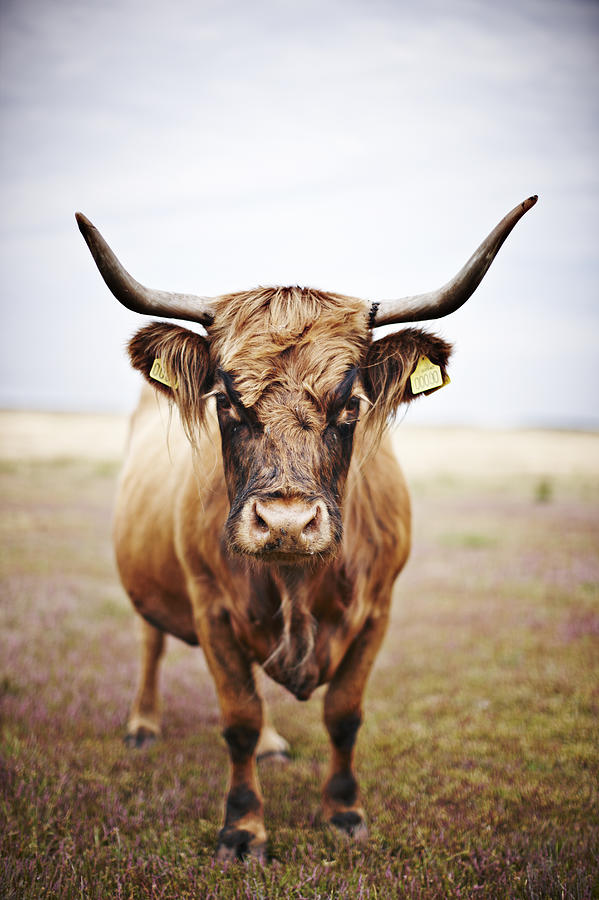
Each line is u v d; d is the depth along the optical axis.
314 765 4.85
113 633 7.89
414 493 23.91
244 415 3.12
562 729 5.26
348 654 3.94
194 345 3.40
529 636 7.69
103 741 5.08
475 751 4.96
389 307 3.43
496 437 63.88
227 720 3.80
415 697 6.17
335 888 3.27
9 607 8.58
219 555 3.68
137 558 4.75
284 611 3.49
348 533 3.60
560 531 15.27
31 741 4.83
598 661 6.75
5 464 27.00
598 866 3.39
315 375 3.13
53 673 6.39
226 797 3.87
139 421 6.01
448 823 3.92
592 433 73.12
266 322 3.23
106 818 3.96
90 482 22.94
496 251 3.05
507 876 3.32
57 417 66.56
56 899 3.10
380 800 4.27
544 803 4.16
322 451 3.08
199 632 3.90
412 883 3.18
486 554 12.57
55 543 12.98
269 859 3.65
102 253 3.14
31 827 3.70
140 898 3.16
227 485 3.33
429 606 9.16
